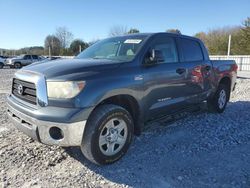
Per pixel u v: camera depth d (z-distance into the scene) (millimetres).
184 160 3902
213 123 5723
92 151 3484
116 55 4406
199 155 4082
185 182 3314
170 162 3832
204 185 3252
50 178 3352
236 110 7027
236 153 4188
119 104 4031
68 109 3295
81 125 3340
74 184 3230
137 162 3816
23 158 3832
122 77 3787
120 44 4609
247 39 38906
